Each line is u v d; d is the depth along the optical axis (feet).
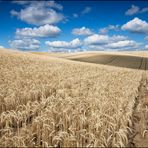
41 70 81.51
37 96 39.88
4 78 54.49
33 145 21.58
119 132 22.16
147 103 43.52
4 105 33.45
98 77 76.43
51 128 23.65
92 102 33.99
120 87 53.83
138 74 103.14
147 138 26.20
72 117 26.04
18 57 127.85
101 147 20.33
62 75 70.85
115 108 31.07
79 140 21.77
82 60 274.77
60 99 33.35
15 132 24.02
